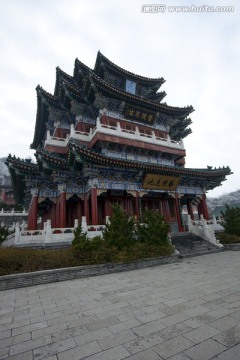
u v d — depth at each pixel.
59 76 33.53
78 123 29.89
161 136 33.44
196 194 31.03
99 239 15.73
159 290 9.62
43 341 5.56
